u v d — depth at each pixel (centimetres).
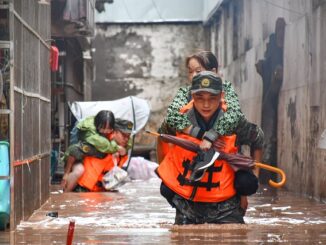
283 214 853
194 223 690
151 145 2402
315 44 1148
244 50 1956
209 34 2859
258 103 1691
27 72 777
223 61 2464
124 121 1369
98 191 1234
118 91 2864
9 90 686
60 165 1706
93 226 692
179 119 667
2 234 639
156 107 2867
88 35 1698
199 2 2866
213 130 657
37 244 571
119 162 1314
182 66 2872
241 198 700
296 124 1287
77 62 2248
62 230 660
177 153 681
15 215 692
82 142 1248
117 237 602
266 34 1591
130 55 2867
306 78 1212
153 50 2872
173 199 695
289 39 1352
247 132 693
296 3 1288
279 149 1438
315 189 1115
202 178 673
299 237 609
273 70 1466
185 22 2866
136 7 2856
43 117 934
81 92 2366
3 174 671
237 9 2102
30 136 802
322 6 1106
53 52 1153
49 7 990
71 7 1527
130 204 961
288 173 1338
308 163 1177
